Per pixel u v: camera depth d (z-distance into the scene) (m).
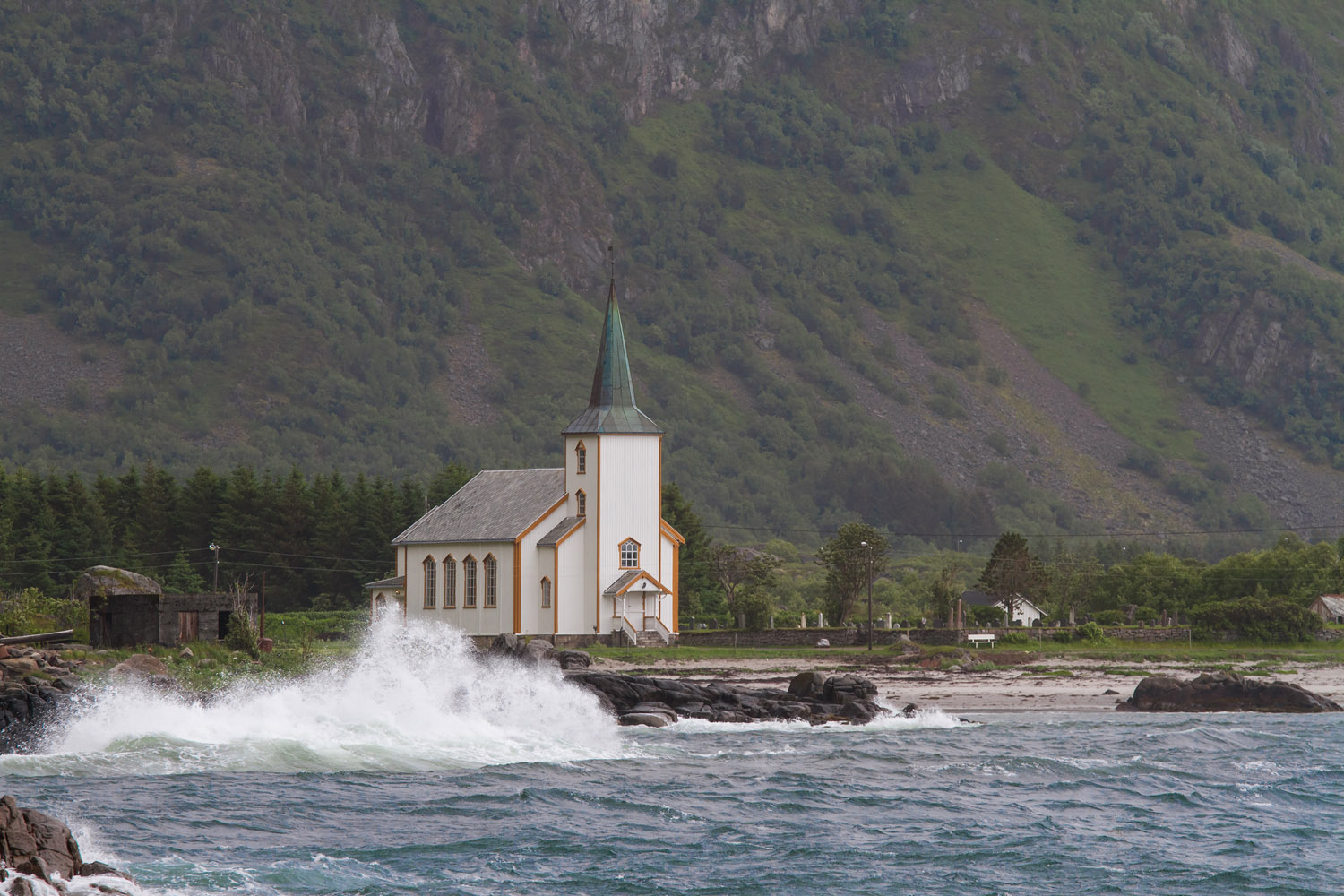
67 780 159.38
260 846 131.75
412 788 162.00
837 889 125.06
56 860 106.12
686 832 144.25
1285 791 177.25
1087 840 145.12
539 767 179.12
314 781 163.75
